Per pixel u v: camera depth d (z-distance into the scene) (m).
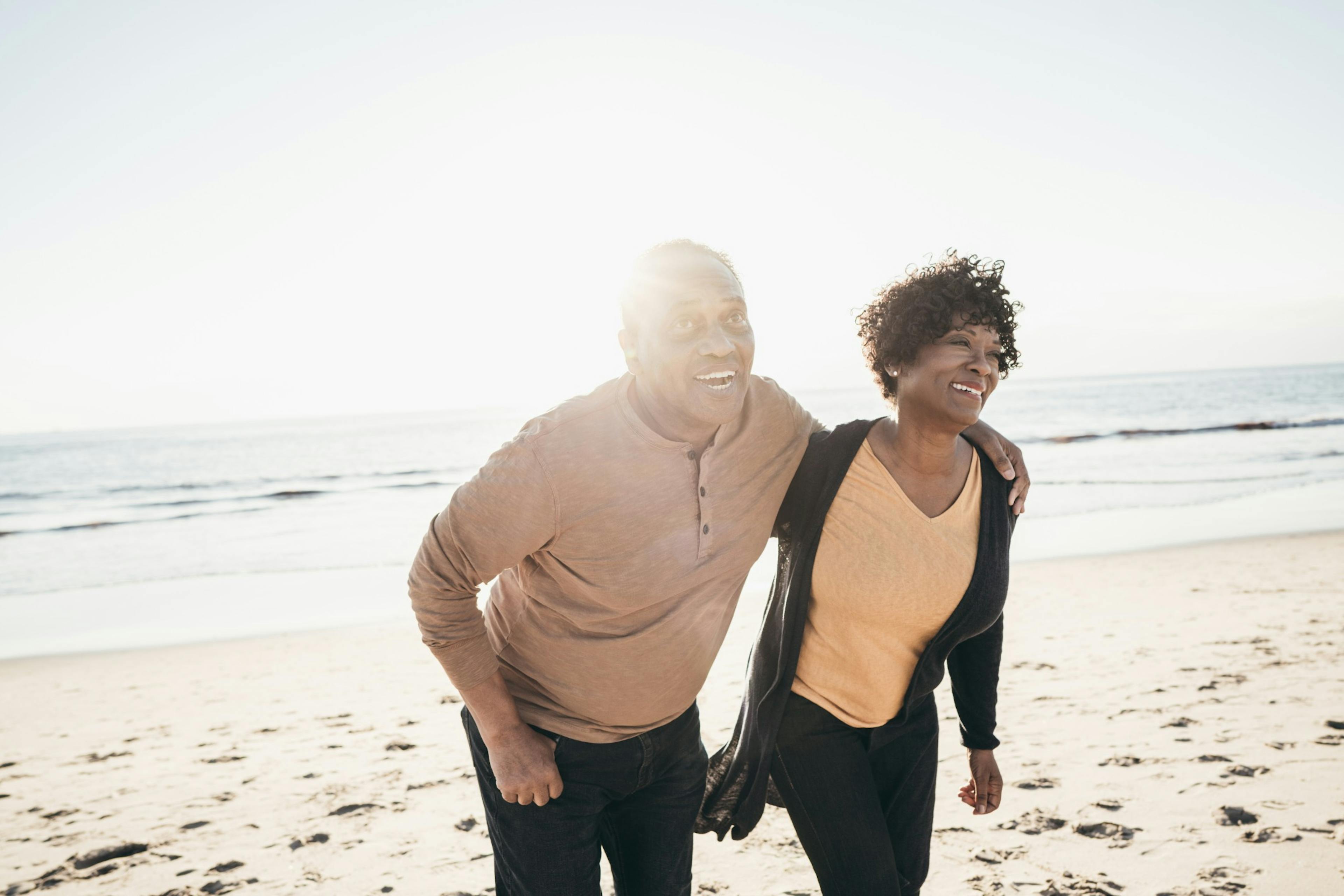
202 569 14.57
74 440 116.06
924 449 2.01
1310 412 46.94
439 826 4.02
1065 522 14.77
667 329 1.78
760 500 2.00
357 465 43.47
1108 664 6.09
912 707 2.20
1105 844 3.40
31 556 17.17
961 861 3.34
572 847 2.02
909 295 2.00
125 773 5.03
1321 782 3.83
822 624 2.14
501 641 2.12
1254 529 13.02
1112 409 57.91
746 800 2.23
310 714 6.11
